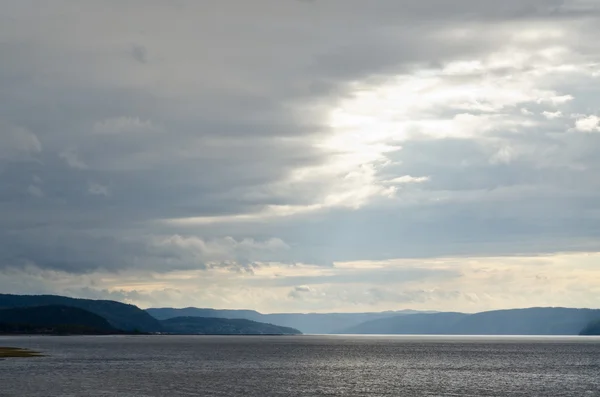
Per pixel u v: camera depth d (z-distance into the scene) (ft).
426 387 401.70
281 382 425.69
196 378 448.65
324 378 460.14
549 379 462.19
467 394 368.07
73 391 355.77
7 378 423.23
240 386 396.37
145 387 381.81
